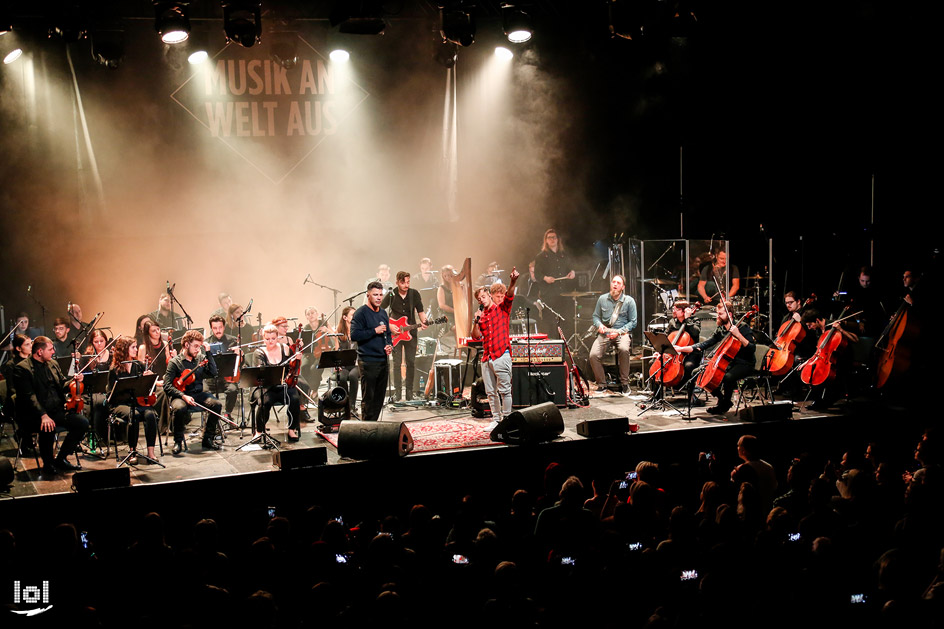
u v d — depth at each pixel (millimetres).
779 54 14672
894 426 10555
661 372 10805
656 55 15039
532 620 4789
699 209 15586
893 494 6832
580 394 11492
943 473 6363
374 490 8781
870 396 11531
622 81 15117
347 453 8688
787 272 15172
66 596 5691
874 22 13680
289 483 8492
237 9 10859
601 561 5570
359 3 11297
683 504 7711
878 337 11711
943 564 5055
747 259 15453
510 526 6770
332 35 13648
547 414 9344
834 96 14555
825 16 14047
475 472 9109
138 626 4836
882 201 14695
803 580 5152
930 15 13148
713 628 4699
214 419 9555
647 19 12055
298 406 9883
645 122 15320
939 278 10711
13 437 10352
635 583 5160
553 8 14367
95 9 12305
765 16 14156
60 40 11836
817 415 10461
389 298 11594
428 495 8969
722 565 5262
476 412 10750
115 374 9727
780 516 6016
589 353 12648
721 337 10828
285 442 9812
